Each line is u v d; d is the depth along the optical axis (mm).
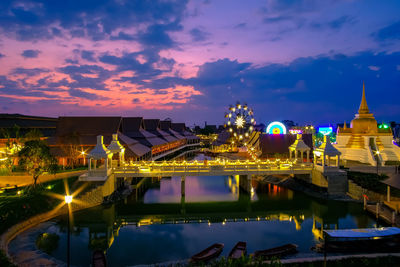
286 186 60312
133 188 59469
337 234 27453
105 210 44281
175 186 63438
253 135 95000
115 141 54312
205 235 34750
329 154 49656
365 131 66938
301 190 54438
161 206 47500
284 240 32562
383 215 36000
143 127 103312
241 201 50156
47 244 30797
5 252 25375
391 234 27469
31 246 28766
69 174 55375
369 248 27078
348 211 42312
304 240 32344
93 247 30750
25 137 61719
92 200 43188
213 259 26062
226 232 35688
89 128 73438
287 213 43969
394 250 26734
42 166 42625
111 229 36969
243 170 52312
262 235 34375
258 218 40844
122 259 28094
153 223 39469
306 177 55094
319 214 42125
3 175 52656
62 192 43375
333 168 50000
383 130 66812
